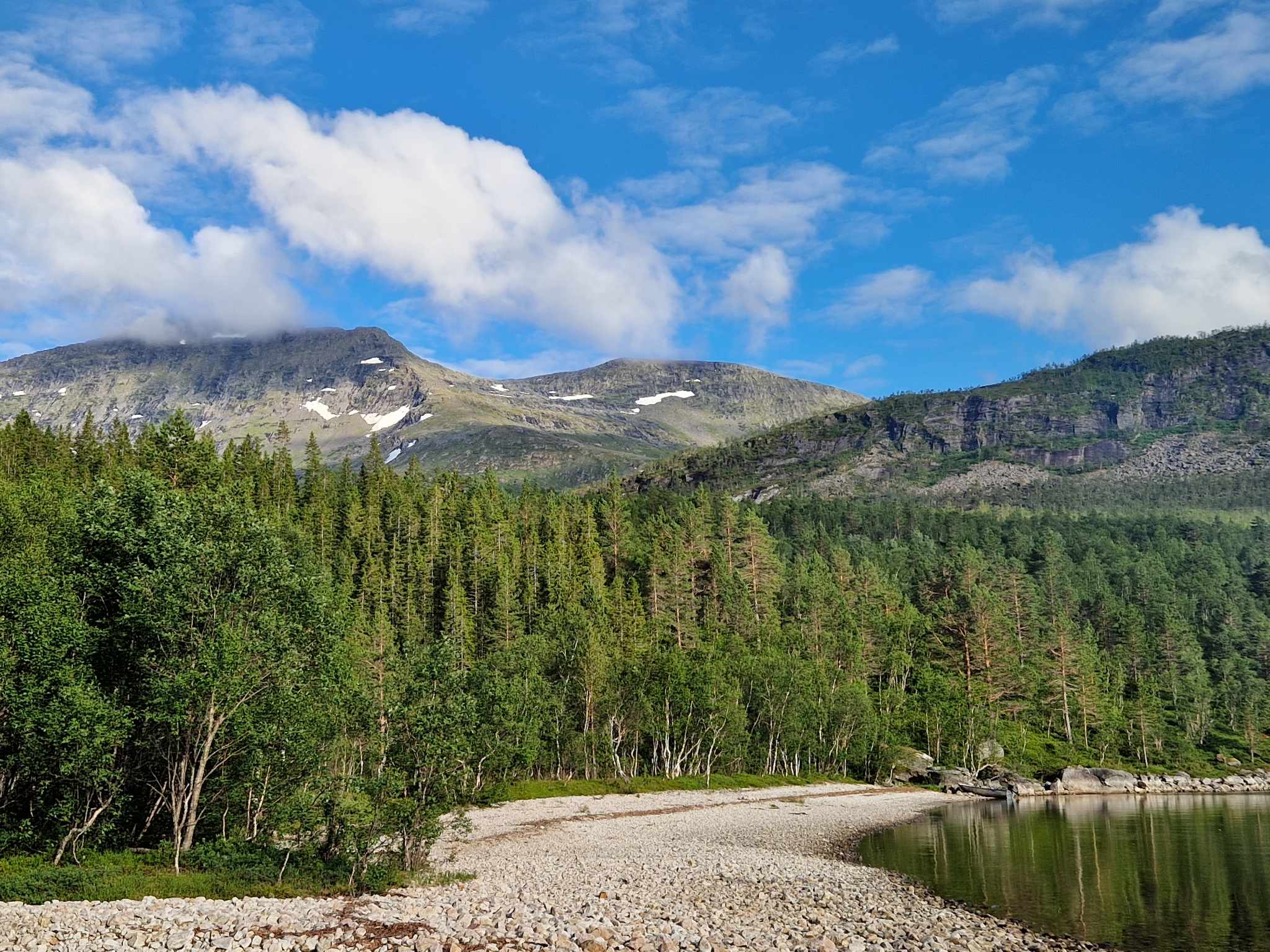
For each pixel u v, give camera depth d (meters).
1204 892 44.25
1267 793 113.19
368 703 42.97
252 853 39.69
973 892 43.81
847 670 140.62
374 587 135.12
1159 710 147.88
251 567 43.28
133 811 43.78
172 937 26.75
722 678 109.56
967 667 146.12
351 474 192.00
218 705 40.38
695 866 48.59
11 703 38.38
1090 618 196.88
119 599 43.50
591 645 103.06
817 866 50.31
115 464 130.62
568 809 79.19
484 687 54.59
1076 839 65.69
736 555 175.00
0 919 28.52
